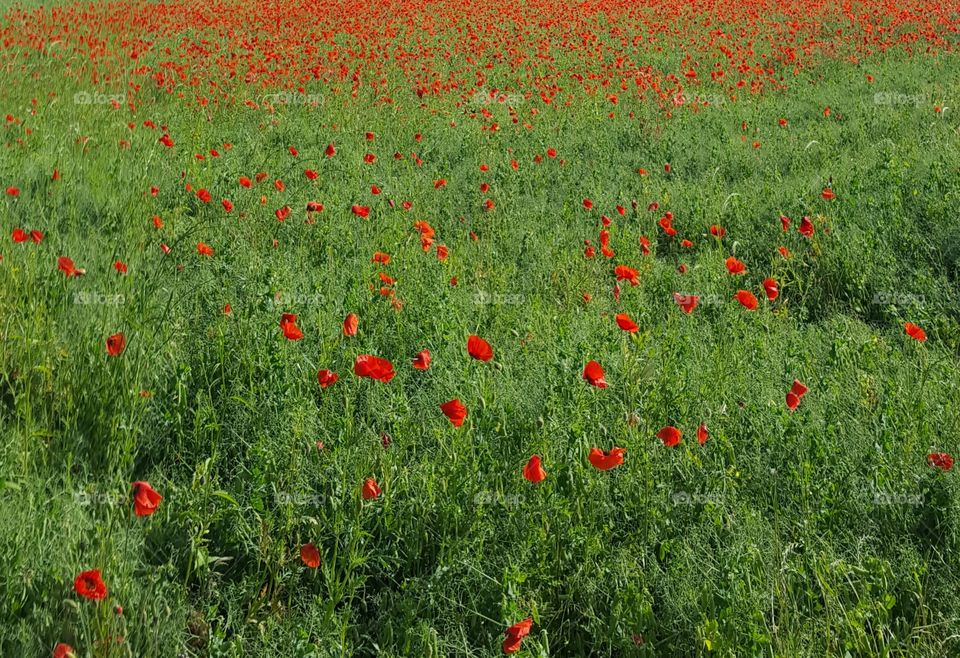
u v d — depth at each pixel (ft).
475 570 10.66
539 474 10.18
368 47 57.67
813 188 27.45
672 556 11.30
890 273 21.39
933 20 63.05
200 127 33.37
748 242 24.08
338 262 20.95
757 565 10.41
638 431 12.91
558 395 13.65
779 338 17.97
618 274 15.69
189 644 10.12
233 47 57.31
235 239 21.02
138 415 13.06
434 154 34.37
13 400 13.46
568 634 10.44
